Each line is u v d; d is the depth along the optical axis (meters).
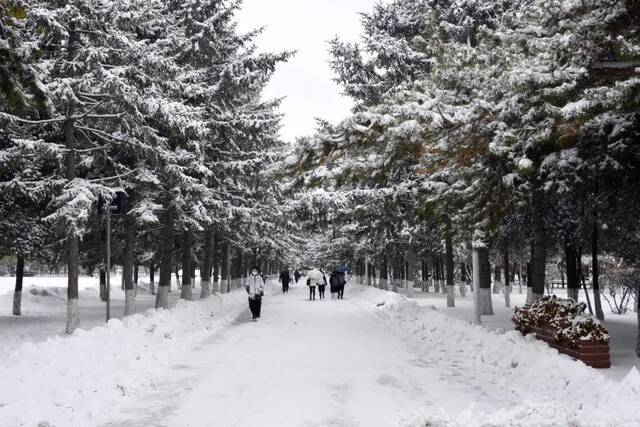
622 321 19.44
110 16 16.09
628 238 17.72
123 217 21.28
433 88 13.05
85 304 32.25
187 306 19.62
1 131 16.69
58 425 6.41
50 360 8.85
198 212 21.86
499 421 6.10
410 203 22.66
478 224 13.03
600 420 5.95
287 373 9.86
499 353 10.44
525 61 10.36
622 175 12.83
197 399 7.97
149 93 17.38
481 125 10.72
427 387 8.70
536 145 11.21
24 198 18.78
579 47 9.71
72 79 15.04
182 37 21.59
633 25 9.67
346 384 8.95
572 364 8.48
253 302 19.84
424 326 15.91
